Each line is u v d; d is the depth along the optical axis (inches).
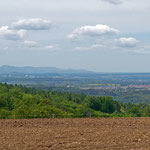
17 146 914.7
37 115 2047.2
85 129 1237.7
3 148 888.3
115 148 899.4
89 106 3932.1
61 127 1298.0
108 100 4104.3
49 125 1359.5
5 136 1076.5
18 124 1381.6
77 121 1491.1
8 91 4072.3
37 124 1387.8
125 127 1305.4
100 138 1041.5
